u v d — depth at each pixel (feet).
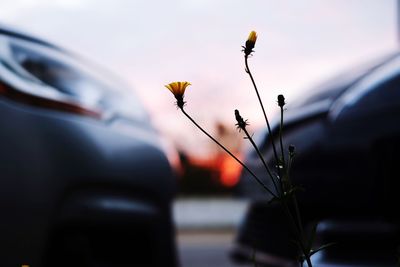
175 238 7.54
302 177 7.53
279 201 2.98
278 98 2.95
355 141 7.00
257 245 8.52
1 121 6.16
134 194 6.95
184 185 62.23
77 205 6.35
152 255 7.03
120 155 6.93
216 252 19.45
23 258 6.02
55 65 7.28
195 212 36.37
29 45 7.25
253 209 8.83
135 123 7.75
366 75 7.82
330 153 7.23
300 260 3.01
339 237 6.84
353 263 6.59
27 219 6.05
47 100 6.54
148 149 7.39
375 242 6.65
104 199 6.58
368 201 6.86
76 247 6.39
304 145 7.59
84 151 6.55
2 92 6.31
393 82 6.97
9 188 6.01
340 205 7.09
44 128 6.37
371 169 6.85
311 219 7.45
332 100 7.70
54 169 6.27
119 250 6.73
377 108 6.89
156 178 7.27
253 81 2.95
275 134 8.34
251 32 2.95
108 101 7.58
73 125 6.61
